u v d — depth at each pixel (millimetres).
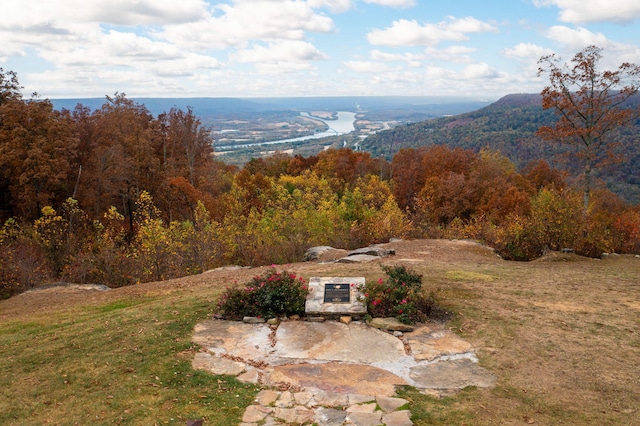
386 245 20484
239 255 22516
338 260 16719
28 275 19266
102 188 38000
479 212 47375
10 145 29438
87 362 8289
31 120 30656
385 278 12891
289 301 10367
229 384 7375
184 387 7273
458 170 58688
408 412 6422
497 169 58438
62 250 22578
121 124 40594
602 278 13547
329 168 69938
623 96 23812
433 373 7711
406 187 61062
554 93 25031
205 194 44375
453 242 21359
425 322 9883
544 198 19875
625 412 6438
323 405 6668
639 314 10172
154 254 21047
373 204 44781
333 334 9383
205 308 11055
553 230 18875
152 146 49188
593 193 47031
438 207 50625
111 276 21172
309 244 22094
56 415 6543
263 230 22625
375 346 8789
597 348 8461
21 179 29125
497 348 8578
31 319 11898
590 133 24875
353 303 10328
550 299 11312
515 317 10055
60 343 9320
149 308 11367
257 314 10258
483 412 6453
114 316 11031
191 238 22141
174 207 42938
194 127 51438
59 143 30906
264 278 10812
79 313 12219
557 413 6434
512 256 19594
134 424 6219
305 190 51156
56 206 34531
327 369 7898
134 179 41000
